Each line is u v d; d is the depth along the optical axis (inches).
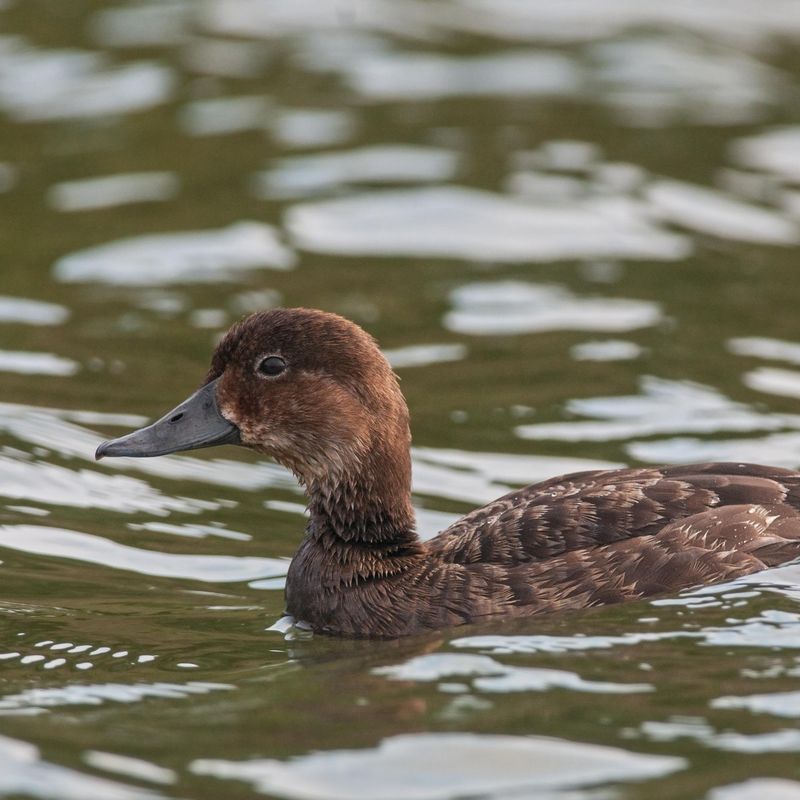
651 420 567.2
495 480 524.7
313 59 942.4
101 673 385.4
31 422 567.2
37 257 724.7
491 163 815.7
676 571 412.8
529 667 374.0
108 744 338.0
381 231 749.9
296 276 705.6
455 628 407.2
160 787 317.4
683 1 1033.5
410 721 347.3
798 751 327.6
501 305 677.3
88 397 591.8
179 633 417.7
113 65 924.0
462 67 935.7
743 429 555.5
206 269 713.0
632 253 726.5
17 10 1001.5
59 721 351.9
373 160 818.8
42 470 534.3
